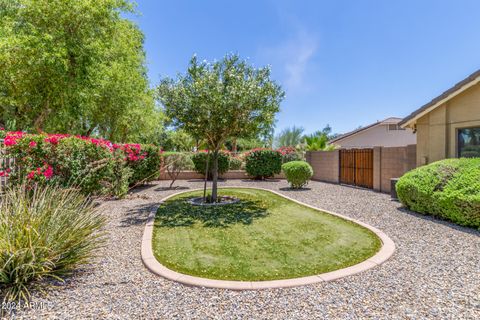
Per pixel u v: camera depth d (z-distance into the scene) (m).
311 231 5.04
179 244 4.36
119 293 2.81
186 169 13.91
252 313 2.47
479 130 7.48
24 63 10.04
